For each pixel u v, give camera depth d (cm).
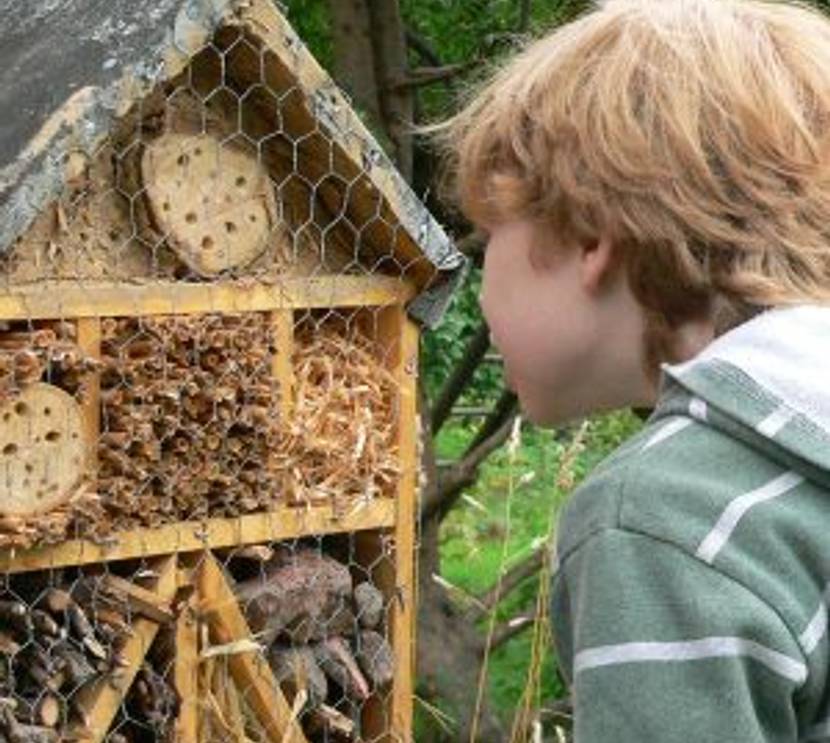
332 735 426
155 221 373
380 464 415
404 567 423
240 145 388
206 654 383
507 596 736
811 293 158
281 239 399
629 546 149
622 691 146
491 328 175
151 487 375
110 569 382
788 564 148
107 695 376
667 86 161
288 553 411
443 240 414
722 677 144
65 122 349
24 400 351
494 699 748
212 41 376
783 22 167
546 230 168
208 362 379
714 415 154
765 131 159
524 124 170
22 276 352
